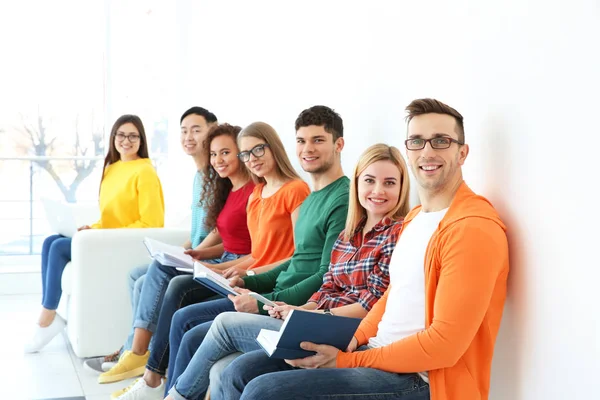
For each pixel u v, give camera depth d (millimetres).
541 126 1798
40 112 5496
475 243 1784
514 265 1923
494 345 1977
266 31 4250
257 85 4434
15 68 5414
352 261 2346
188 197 5328
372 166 2291
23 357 3779
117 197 4004
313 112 2691
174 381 2586
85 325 3662
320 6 3420
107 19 5496
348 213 2406
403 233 2078
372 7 2861
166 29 5594
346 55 3135
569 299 1699
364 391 1825
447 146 1938
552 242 1762
